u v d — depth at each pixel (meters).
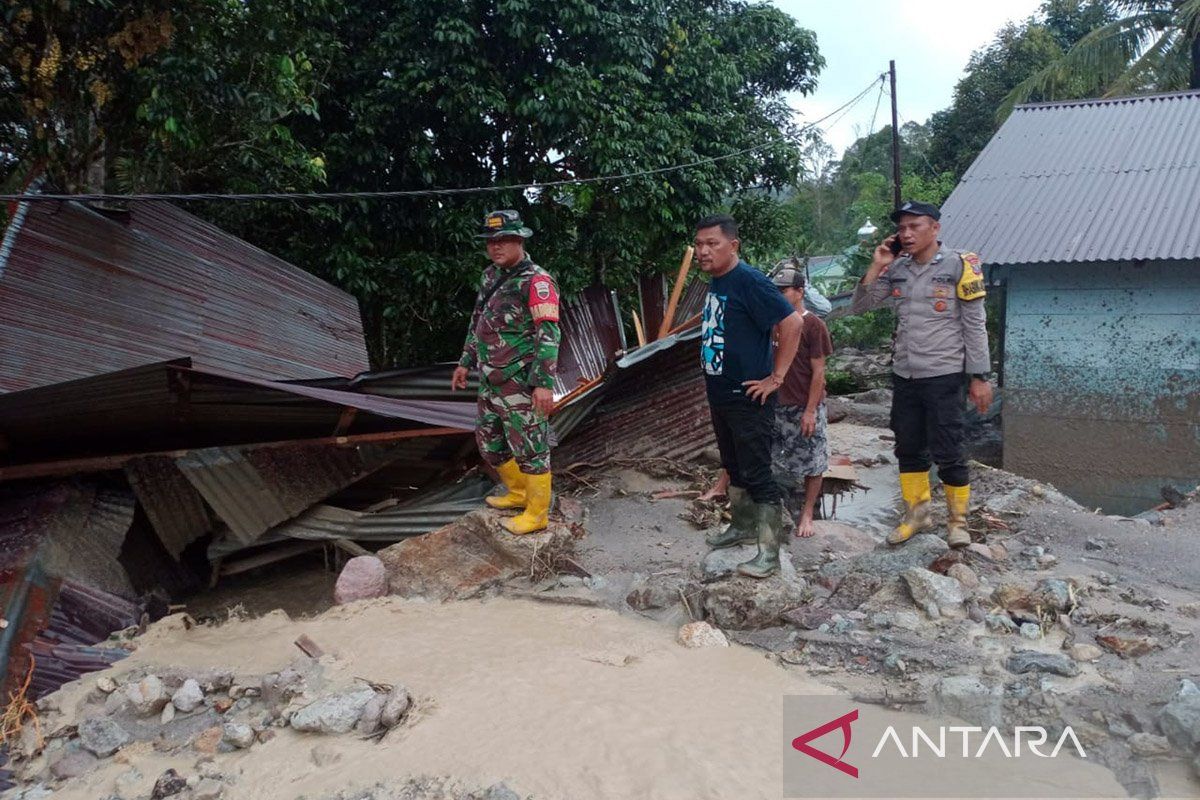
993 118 23.58
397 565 5.27
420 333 11.52
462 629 4.53
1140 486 8.92
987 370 4.76
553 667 3.99
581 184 10.73
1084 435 9.16
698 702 3.62
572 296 10.68
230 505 5.67
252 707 3.87
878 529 6.73
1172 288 8.67
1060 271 9.16
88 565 5.17
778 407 5.97
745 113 13.00
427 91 9.67
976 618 4.18
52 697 4.07
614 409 8.09
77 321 6.36
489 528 5.27
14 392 4.65
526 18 9.74
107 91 7.11
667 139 10.73
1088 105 11.15
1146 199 9.02
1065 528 5.84
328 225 10.09
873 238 21.95
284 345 7.97
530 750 3.28
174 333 6.99
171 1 7.00
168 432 5.64
